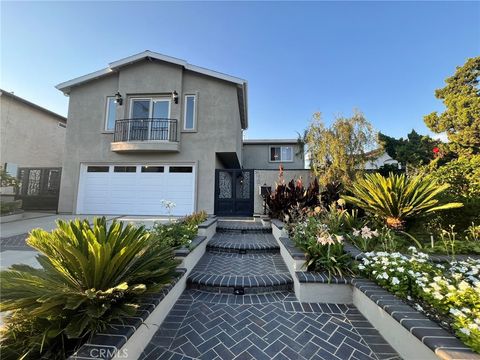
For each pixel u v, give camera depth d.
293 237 5.14
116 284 2.48
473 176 5.84
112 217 10.06
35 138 13.61
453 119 11.92
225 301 3.60
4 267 4.47
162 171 10.77
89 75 11.09
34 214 10.72
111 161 10.84
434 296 2.47
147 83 10.91
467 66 11.95
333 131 10.04
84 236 2.52
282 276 4.21
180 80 10.84
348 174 9.55
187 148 10.66
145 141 10.49
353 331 2.83
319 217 6.14
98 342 1.97
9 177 10.44
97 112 11.15
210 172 10.52
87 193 10.91
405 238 5.02
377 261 3.41
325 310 3.32
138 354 2.36
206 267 4.73
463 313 2.22
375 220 5.58
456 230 5.23
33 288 2.18
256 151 17.36
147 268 2.91
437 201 4.48
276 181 10.67
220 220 9.24
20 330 2.17
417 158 13.02
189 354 2.42
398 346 2.42
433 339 1.98
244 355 2.41
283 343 2.60
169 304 3.28
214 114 10.73
